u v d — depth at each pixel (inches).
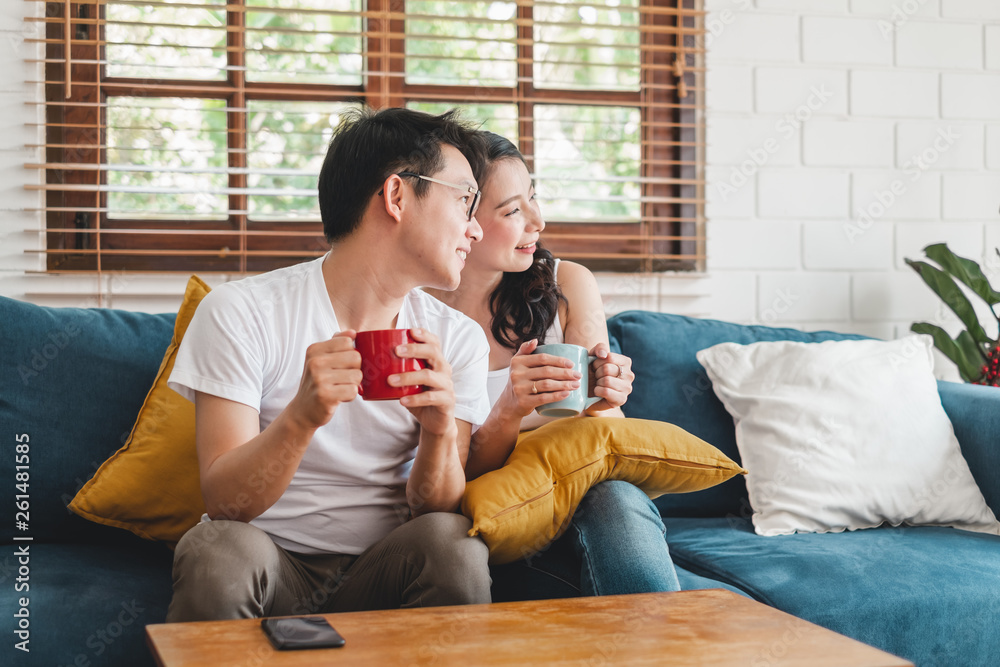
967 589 53.0
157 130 78.5
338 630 32.7
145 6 77.9
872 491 64.5
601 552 47.1
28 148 75.2
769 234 89.1
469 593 42.4
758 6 88.7
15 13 74.7
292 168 81.4
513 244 61.6
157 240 78.2
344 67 82.3
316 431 46.6
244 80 80.2
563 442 51.3
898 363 70.4
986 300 82.2
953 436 68.3
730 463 53.4
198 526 41.9
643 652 30.6
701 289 87.2
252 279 48.0
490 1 84.7
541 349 50.3
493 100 84.7
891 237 91.9
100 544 58.0
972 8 93.8
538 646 31.0
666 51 88.0
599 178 84.4
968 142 93.8
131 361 60.5
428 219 47.1
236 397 43.8
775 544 60.0
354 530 48.3
